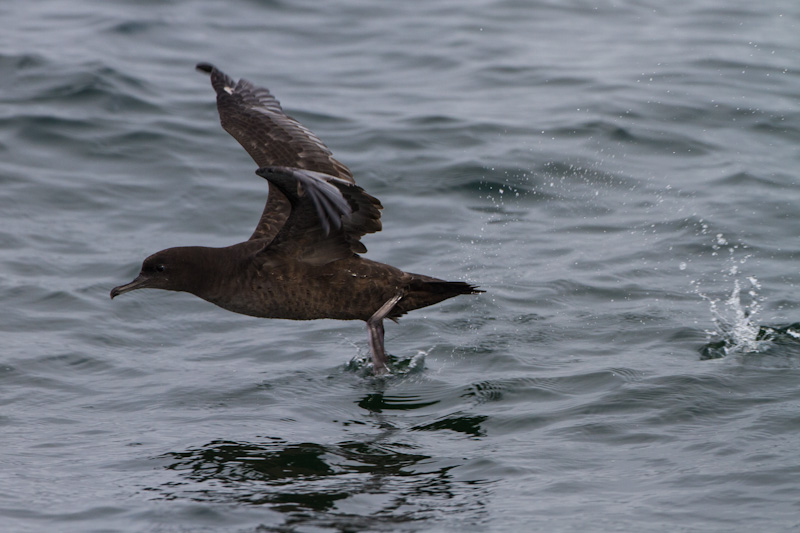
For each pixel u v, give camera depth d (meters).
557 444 10.03
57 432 10.62
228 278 11.14
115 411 11.17
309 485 9.36
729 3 28.84
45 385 11.80
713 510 8.57
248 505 8.98
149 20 26.44
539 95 22.02
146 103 20.88
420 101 21.81
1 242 15.62
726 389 11.05
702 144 19.55
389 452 10.04
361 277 11.27
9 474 9.61
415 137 19.77
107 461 9.91
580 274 14.79
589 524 8.45
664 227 16.38
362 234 10.93
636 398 10.89
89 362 12.48
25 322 13.41
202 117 20.59
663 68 23.38
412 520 8.68
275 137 12.20
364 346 12.88
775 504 8.59
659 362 11.89
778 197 17.31
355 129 20.09
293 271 11.09
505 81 22.97
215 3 28.34
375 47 25.55
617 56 24.45
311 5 28.80
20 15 26.45
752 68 23.38
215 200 17.53
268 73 23.48
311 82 22.98
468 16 27.92
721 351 12.17
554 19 27.67
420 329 13.22
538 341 12.77
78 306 13.91
